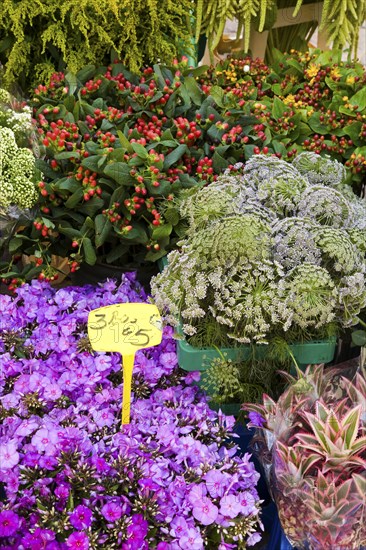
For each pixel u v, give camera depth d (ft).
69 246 6.05
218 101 6.70
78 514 3.48
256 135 6.48
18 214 5.43
